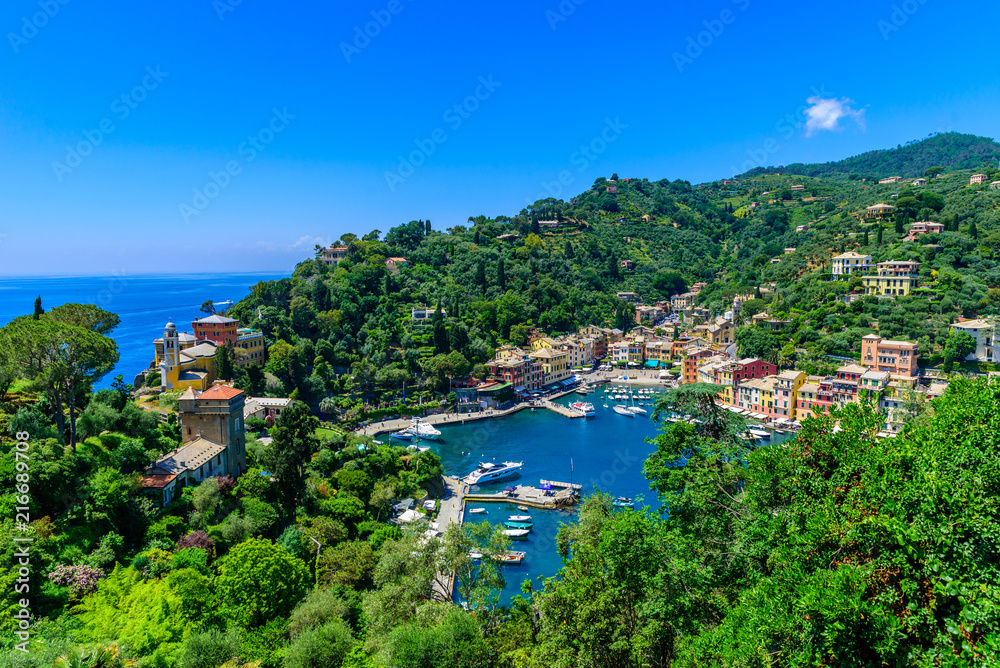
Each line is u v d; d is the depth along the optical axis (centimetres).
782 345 18588
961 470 2644
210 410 8956
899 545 2506
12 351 6975
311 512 8475
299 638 4919
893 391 13200
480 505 10600
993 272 16775
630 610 4072
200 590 5541
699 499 3912
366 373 16850
